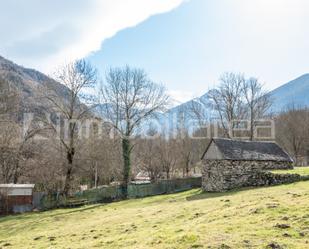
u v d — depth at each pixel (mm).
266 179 41750
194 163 89125
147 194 57688
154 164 84000
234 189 43250
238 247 13234
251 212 19328
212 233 15508
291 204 20031
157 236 16641
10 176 61656
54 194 52156
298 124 89125
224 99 75312
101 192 55219
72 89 53719
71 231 24688
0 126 54062
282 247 12836
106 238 19453
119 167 69000
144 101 58812
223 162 44781
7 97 57875
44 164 60438
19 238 24781
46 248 19047
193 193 47094
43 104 53500
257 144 49750
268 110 85250
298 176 38719
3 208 47656
